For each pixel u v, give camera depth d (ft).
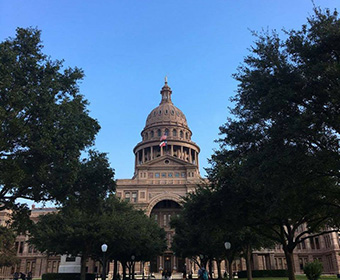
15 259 230.89
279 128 60.64
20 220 83.61
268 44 65.87
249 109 70.18
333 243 278.87
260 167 59.82
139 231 158.20
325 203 72.08
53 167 74.08
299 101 61.26
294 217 84.33
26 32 76.13
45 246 138.21
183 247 177.88
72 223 129.70
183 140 404.16
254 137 70.64
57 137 70.28
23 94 66.18
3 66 65.92
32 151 68.95
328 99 57.82
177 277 263.29
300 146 60.34
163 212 329.31
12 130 64.13
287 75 60.59
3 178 62.95
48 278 169.89
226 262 278.87
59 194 78.02
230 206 81.46
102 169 81.76
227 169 83.20
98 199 83.76
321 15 62.08
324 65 56.03
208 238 136.46
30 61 71.72
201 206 91.25
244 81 69.82
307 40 61.77
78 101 81.76
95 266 290.15
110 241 135.95
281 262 295.07
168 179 323.78
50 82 72.02
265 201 74.02
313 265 103.14
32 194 77.92
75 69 81.51
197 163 413.80
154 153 396.98
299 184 62.34
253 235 112.37
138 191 315.17
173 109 449.89
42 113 68.69
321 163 57.41
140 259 203.72
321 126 59.77
